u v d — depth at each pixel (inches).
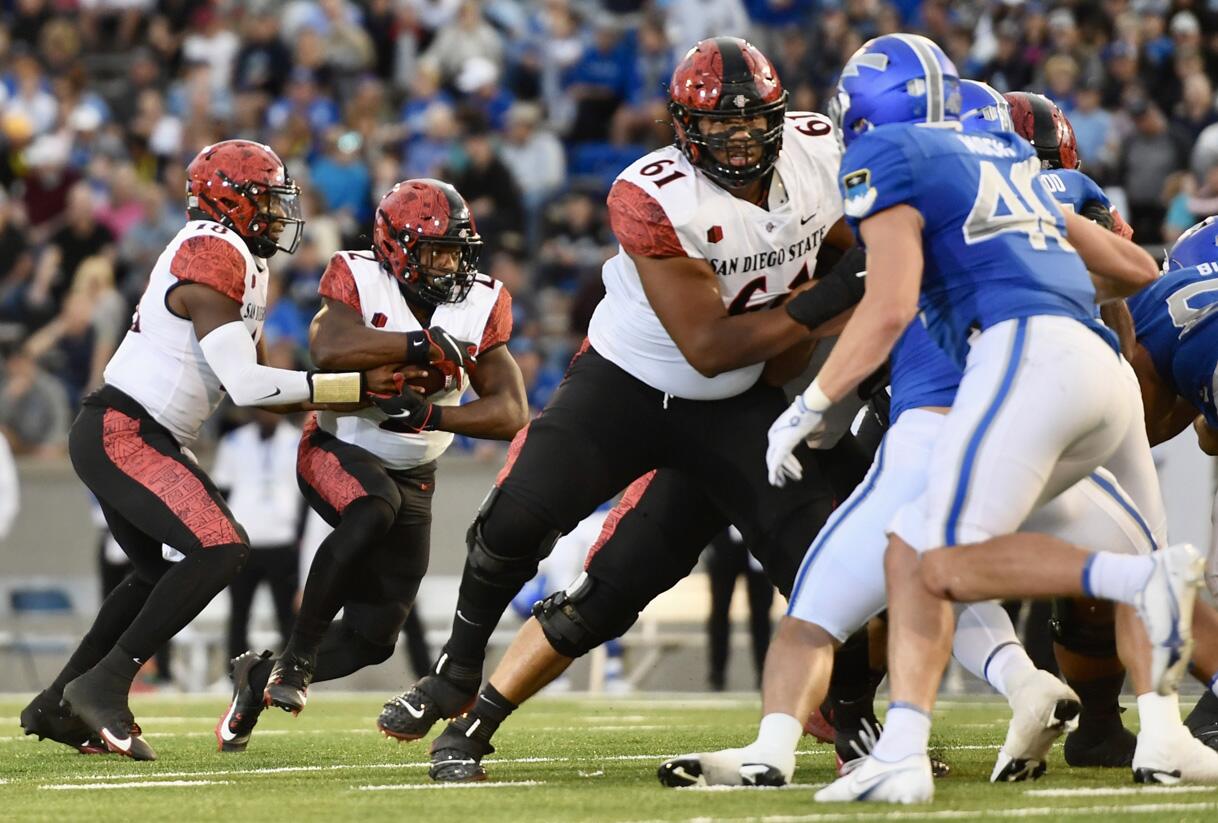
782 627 472.7
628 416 520.1
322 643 667.4
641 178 502.9
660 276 498.0
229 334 621.6
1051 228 458.6
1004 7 1483.8
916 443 457.4
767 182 510.3
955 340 450.0
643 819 407.8
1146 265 481.7
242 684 654.5
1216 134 1203.2
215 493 633.0
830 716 556.7
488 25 1878.7
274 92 1796.3
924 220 445.1
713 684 1131.3
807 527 503.2
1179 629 404.2
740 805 430.9
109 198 1679.4
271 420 1147.9
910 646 438.6
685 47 1739.7
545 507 517.3
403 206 620.4
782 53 1617.9
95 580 1307.8
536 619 535.5
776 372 516.1
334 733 770.2
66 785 540.1
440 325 633.6
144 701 1062.4
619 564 529.0
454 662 540.1
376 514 627.8
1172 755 464.1
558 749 661.9
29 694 1242.6
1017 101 588.1
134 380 637.9
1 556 1317.7
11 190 1771.7
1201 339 564.1
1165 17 1470.2
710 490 524.1
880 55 466.6
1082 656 533.0
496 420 629.3
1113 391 440.8
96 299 1464.1
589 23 1847.9
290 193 647.1
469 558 530.0
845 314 491.2
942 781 494.6
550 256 1537.9
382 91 1798.7
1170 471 953.5
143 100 1831.9
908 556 442.0
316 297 1417.3
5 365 1483.8
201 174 639.8
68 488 1314.0
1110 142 1358.3
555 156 1640.0
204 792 503.2
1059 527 471.2
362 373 620.1
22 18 1967.3
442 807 445.1
